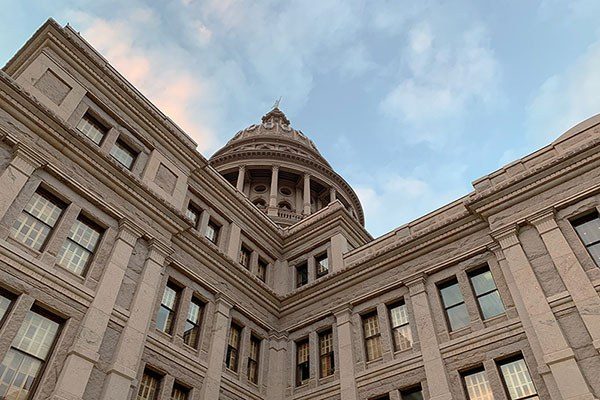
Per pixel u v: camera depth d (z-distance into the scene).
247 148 53.62
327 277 24.45
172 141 23.38
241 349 22.12
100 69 20.84
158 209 20.38
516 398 15.67
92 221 17.78
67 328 14.88
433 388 17.44
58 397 13.36
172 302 20.06
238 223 26.81
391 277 22.28
